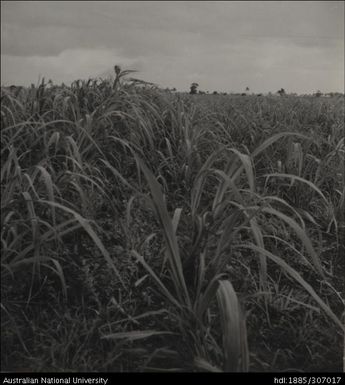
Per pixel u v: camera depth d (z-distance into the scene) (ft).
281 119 17.28
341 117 18.98
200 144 13.07
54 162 11.15
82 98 13.52
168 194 11.66
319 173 13.47
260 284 9.23
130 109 12.94
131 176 12.01
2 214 8.46
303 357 8.14
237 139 14.84
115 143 12.60
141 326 8.21
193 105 15.83
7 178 9.11
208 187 12.51
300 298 9.51
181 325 7.47
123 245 9.73
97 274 9.07
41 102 12.66
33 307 8.28
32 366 7.30
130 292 8.71
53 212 8.24
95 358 7.55
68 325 7.97
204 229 8.49
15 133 10.59
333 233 11.99
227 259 8.09
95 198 10.65
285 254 10.82
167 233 7.40
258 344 8.30
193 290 8.72
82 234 9.85
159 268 9.31
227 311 6.34
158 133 13.69
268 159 13.69
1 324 7.83
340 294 9.96
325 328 8.92
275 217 11.81
